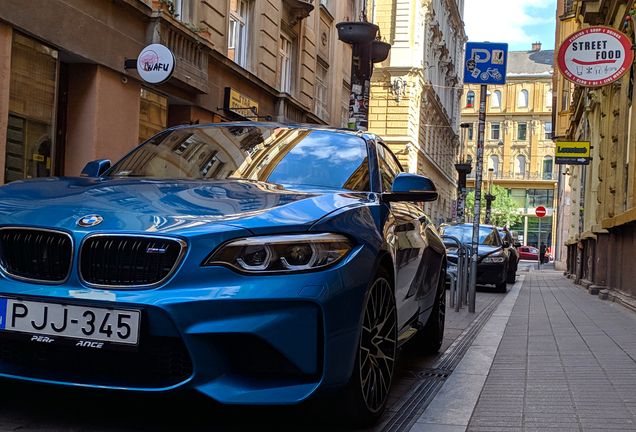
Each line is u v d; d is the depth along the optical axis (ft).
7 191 11.16
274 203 10.53
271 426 10.53
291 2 61.46
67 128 34.50
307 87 68.39
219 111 48.57
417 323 16.26
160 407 11.16
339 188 12.72
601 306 35.63
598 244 48.21
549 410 12.14
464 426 11.00
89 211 9.96
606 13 41.11
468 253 37.09
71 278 9.40
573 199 89.10
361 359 10.48
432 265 17.16
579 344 20.51
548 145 239.91
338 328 9.59
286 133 14.89
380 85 115.65
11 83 29.27
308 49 68.23
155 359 9.32
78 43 32.65
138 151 14.90
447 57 160.15
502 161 243.81
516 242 78.13
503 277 48.67
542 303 38.22
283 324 9.21
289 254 9.45
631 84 35.88
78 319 9.22
